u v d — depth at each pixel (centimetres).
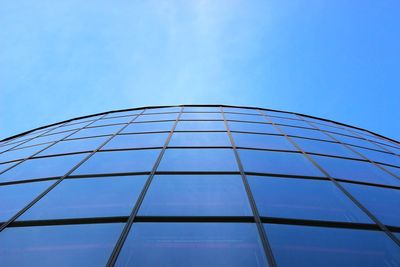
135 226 665
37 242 626
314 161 1163
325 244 630
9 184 973
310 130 1730
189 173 953
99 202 783
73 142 1418
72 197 821
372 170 1173
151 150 1198
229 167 1013
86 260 568
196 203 768
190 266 552
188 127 1580
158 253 583
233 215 713
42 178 985
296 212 752
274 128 1659
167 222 680
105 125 1741
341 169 1120
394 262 590
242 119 1841
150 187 858
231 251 591
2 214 757
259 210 745
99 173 980
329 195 875
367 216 768
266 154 1188
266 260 569
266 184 904
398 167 1307
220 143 1295
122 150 1216
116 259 566
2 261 571
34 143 1555
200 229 657
